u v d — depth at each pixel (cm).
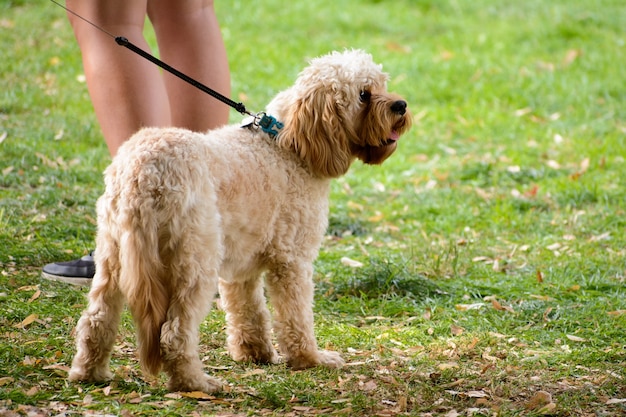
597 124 1381
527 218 1038
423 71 1600
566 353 661
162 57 785
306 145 607
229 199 561
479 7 1981
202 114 779
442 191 1141
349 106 621
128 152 530
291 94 632
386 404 549
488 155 1266
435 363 633
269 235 599
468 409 540
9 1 1764
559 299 800
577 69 1627
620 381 595
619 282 843
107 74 722
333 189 1152
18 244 840
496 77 1581
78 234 878
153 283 516
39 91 1371
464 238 980
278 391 555
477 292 812
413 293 812
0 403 505
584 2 2008
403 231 1009
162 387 550
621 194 1105
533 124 1398
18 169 1060
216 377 589
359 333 700
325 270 862
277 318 620
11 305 693
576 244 952
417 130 1369
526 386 586
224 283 632
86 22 729
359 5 1956
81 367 546
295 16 1839
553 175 1194
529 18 1919
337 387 573
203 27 781
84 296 729
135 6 730
